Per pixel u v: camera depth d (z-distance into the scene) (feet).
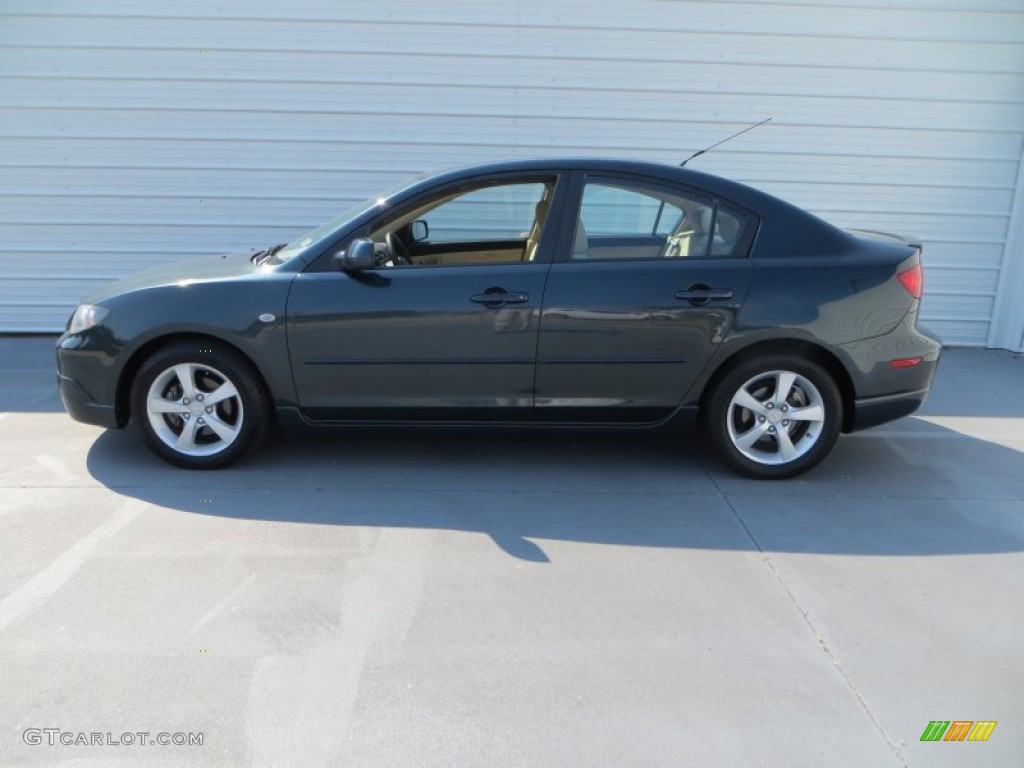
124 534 11.16
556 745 7.34
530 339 12.63
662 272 12.57
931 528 11.81
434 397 12.98
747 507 12.43
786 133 22.31
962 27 21.67
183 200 22.48
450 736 7.42
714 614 9.45
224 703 7.80
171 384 13.29
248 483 13.01
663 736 7.47
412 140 22.17
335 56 21.57
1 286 22.97
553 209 12.82
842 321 12.54
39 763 7.00
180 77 21.58
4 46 21.21
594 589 9.95
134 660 8.40
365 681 8.15
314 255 12.84
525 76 21.80
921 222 23.03
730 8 21.48
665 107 22.09
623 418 13.20
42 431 15.33
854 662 8.60
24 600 9.48
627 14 21.47
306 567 10.34
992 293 23.56
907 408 13.19
